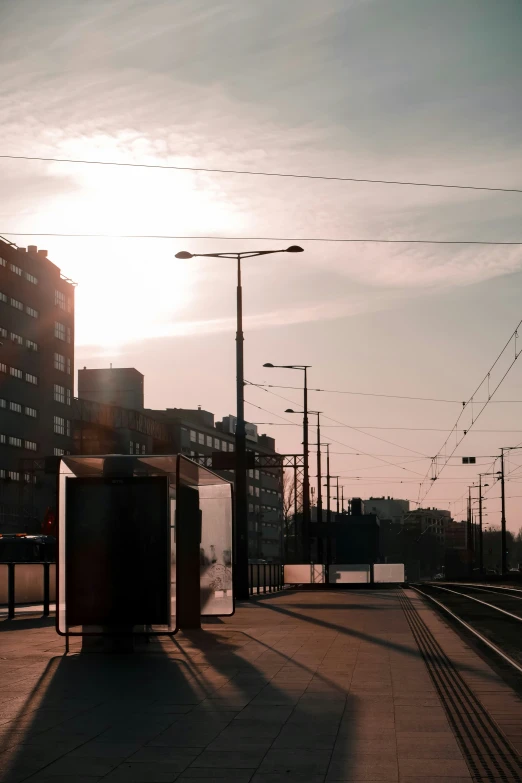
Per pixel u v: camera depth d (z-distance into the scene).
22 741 7.72
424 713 8.94
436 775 6.52
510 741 7.65
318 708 9.23
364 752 7.27
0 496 74.12
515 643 17.14
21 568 24.31
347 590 40.69
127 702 9.63
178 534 14.95
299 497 109.06
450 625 20.95
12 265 78.69
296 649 14.60
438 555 158.25
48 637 16.47
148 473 16.30
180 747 7.47
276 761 6.98
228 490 20.22
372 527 62.06
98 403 95.38
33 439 80.75
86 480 14.78
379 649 14.59
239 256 31.36
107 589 14.41
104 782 6.36
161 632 14.27
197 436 122.38
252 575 34.66
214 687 10.65
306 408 54.81
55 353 86.31
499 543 182.62
